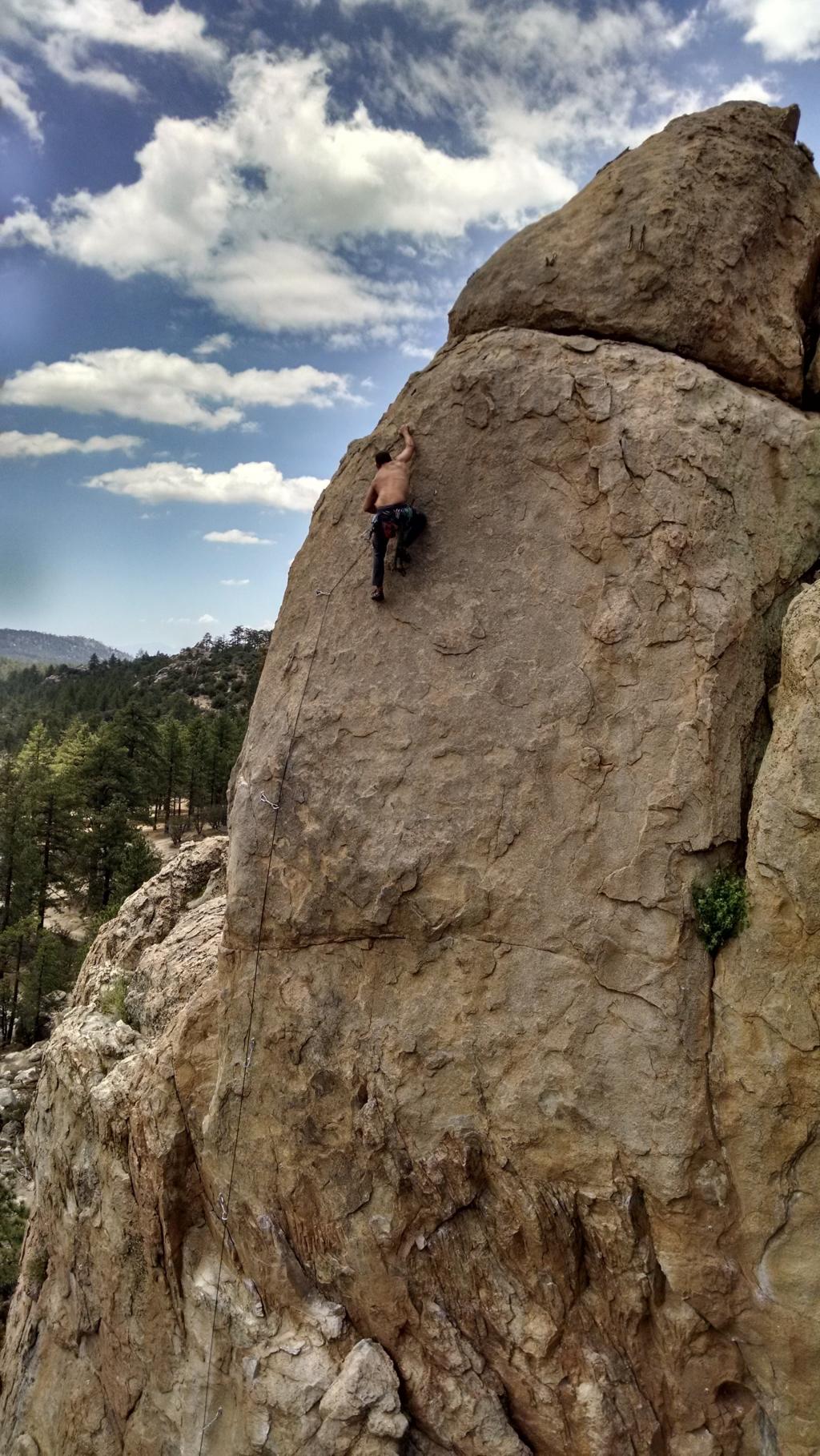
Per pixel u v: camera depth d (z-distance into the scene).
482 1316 9.06
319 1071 9.77
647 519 9.20
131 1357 10.62
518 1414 8.98
